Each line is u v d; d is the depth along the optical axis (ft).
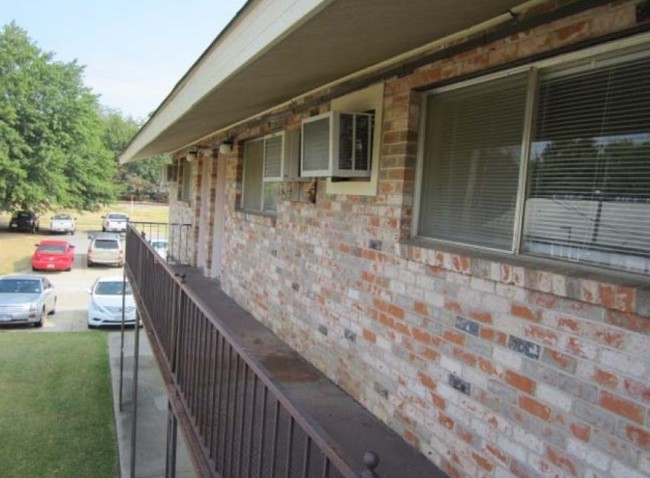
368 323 11.92
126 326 49.08
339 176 11.94
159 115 19.75
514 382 7.81
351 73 12.01
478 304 8.55
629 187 6.78
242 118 19.84
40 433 26.86
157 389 33.40
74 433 27.02
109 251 81.25
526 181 8.25
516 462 7.76
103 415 29.37
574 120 7.52
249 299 20.90
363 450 9.99
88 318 50.42
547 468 7.24
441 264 9.32
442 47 9.30
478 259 8.43
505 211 8.70
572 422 6.88
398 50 9.86
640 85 6.65
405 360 10.50
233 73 9.80
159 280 16.29
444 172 10.13
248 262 21.15
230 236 24.03
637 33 6.56
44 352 40.32
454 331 9.11
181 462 23.45
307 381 13.56
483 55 8.64
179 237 38.37
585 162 7.36
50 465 23.79
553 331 7.17
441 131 10.23
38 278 52.75
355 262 12.55
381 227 11.46
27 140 99.40
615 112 6.95
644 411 6.00
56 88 100.53
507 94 8.65
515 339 7.80
